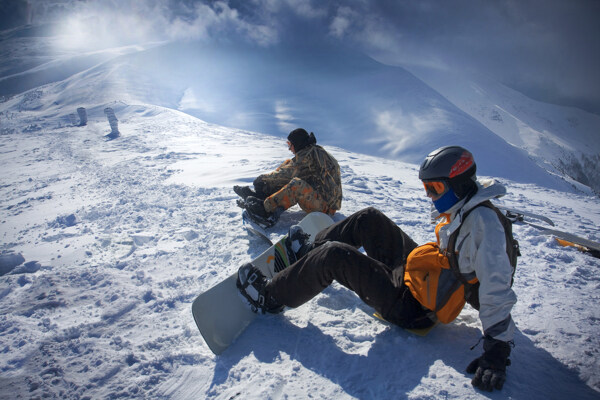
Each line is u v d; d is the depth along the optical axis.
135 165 9.23
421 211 5.05
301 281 2.05
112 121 17.09
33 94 72.00
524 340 2.08
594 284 2.74
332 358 1.96
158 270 3.21
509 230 1.75
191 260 3.37
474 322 2.22
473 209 1.71
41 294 2.82
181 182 6.79
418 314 2.01
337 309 2.47
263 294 2.20
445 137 49.53
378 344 2.04
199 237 3.92
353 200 5.46
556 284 2.74
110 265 3.32
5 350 2.21
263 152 10.92
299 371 1.89
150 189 6.41
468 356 1.93
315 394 1.74
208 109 65.69
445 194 1.76
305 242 2.47
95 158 11.30
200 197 5.58
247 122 56.75
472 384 1.72
